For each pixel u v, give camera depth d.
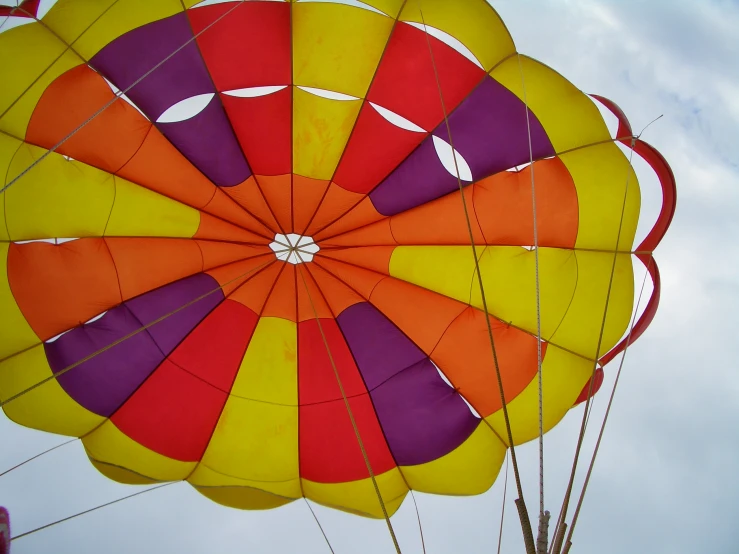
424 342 7.49
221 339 7.54
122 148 6.81
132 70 6.36
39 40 6.14
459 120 6.74
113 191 6.97
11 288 6.68
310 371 7.59
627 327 6.86
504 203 6.96
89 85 6.40
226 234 7.55
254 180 7.40
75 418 7.07
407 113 6.79
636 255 6.77
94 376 7.06
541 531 3.74
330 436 7.40
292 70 6.55
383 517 7.27
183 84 6.57
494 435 7.34
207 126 6.95
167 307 7.36
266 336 7.66
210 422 7.38
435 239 7.37
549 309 7.04
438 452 7.29
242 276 7.73
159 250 7.29
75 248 6.97
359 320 7.68
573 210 6.80
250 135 7.09
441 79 6.52
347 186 7.40
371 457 7.35
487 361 7.24
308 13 6.22
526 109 6.55
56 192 6.70
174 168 7.09
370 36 6.33
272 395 7.51
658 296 6.52
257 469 7.34
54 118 6.42
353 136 7.09
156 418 7.23
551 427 7.14
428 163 7.07
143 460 7.19
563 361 7.15
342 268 7.78
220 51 6.39
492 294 7.21
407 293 7.58
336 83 6.62
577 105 6.56
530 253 7.09
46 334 6.96
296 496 7.41
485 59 6.38
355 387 7.50
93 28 6.15
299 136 7.10
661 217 6.52
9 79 6.12
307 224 7.68
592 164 6.68
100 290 7.11
